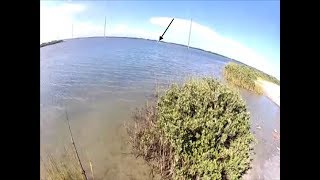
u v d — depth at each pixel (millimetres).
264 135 6797
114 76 10156
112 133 6125
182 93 5613
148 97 8062
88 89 8484
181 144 4805
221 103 5332
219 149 4957
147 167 5160
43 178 4578
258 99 9078
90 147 5617
